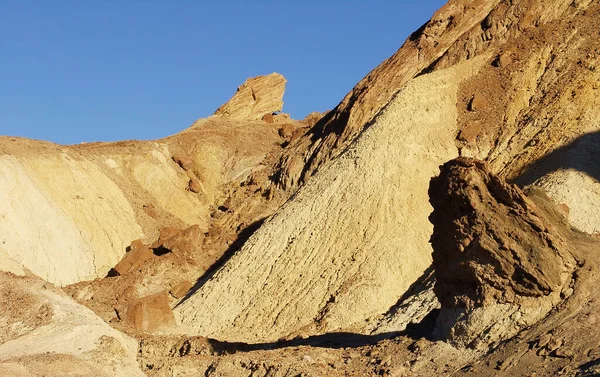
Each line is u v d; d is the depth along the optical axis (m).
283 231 56.94
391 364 30.84
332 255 53.62
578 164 49.59
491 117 59.12
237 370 33.03
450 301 31.64
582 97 56.25
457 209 31.61
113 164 84.94
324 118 79.94
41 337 36.19
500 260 30.30
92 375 32.97
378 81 72.75
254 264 55.66
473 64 63.81
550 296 29.73
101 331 36.81
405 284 50.62
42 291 39.94
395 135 58.69
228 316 52.53
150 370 35.53
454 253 31.52
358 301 49.19
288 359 32.53
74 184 77.06
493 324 29.98
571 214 45.03
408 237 52.94
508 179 51.91
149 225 78.19
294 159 74.88
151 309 51.78
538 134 55.28
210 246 66.75
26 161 75.75
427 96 61.09
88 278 69.56
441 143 58.34
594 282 29.55
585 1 65.31
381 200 55.25
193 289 59.97
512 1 67.19
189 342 39.22
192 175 87.25
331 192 57.59
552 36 63.12
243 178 85.62
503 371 28.08
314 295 51.25
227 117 104.31
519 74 61.34
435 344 31.06
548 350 28.00
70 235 71.50
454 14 75.12
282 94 108.38
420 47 73.56
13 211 69.56
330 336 40.72
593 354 27.08
